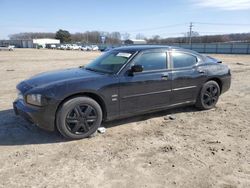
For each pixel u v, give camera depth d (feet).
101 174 10.99
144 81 16.08
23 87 14.90
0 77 38.40
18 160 12.12
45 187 10.04
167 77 17.10
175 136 15.12
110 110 15.19
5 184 10.21
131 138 14.79
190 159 12.34
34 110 13.55
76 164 11.78
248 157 12.59
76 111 14.11
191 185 10.26
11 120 17.38
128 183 10.36
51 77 15.52
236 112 19.81
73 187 10.06
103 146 13.70
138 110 16.29
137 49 16.85
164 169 11.44
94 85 14.39
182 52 18.44
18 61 73.26
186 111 19.85
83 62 69.46
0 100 22.94
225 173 11.13
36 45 295.28
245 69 50.44
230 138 14.85
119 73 15.40
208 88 19.66
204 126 16.78
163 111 19.66
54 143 13.99
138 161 12.12
